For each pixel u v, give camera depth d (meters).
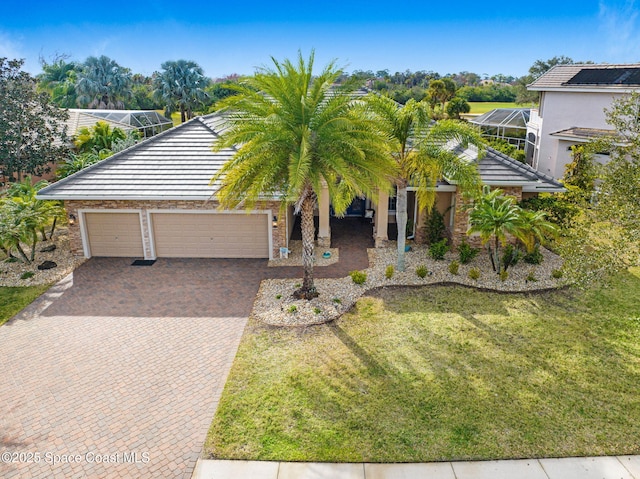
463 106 55.59
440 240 19.80
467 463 8.28
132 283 16.64
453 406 9.76
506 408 9.70
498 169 18.55
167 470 8.20
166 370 11.20
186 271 17.83
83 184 18.47
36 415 9.62
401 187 16.19
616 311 14.12
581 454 8.47
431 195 16.17
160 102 55.16
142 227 18.83
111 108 59.25
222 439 8.91
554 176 31.69
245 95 12.72
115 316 14.05
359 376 10.85
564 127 31.58
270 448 8.66
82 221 18.84
